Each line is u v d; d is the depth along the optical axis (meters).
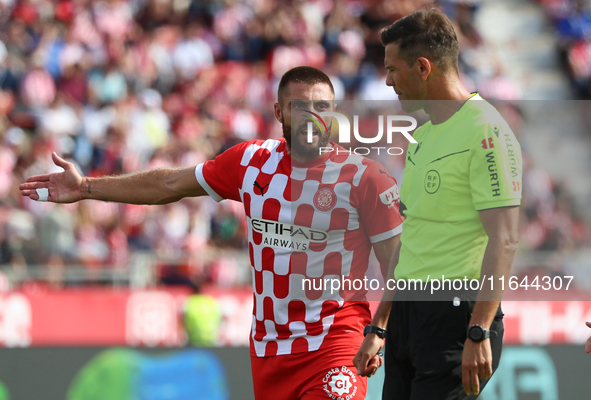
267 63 41.88
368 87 40.28
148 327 22.59
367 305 10.99
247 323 22.89
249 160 10.95
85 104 35.56
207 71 40.09
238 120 37.66
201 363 21.38
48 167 30.75
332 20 43.28
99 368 21.33
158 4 41.53
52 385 21.16
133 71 37.84
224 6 42.62
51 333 22.17
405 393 9.88
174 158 33.91
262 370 10.88
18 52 36.28
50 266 23.94
